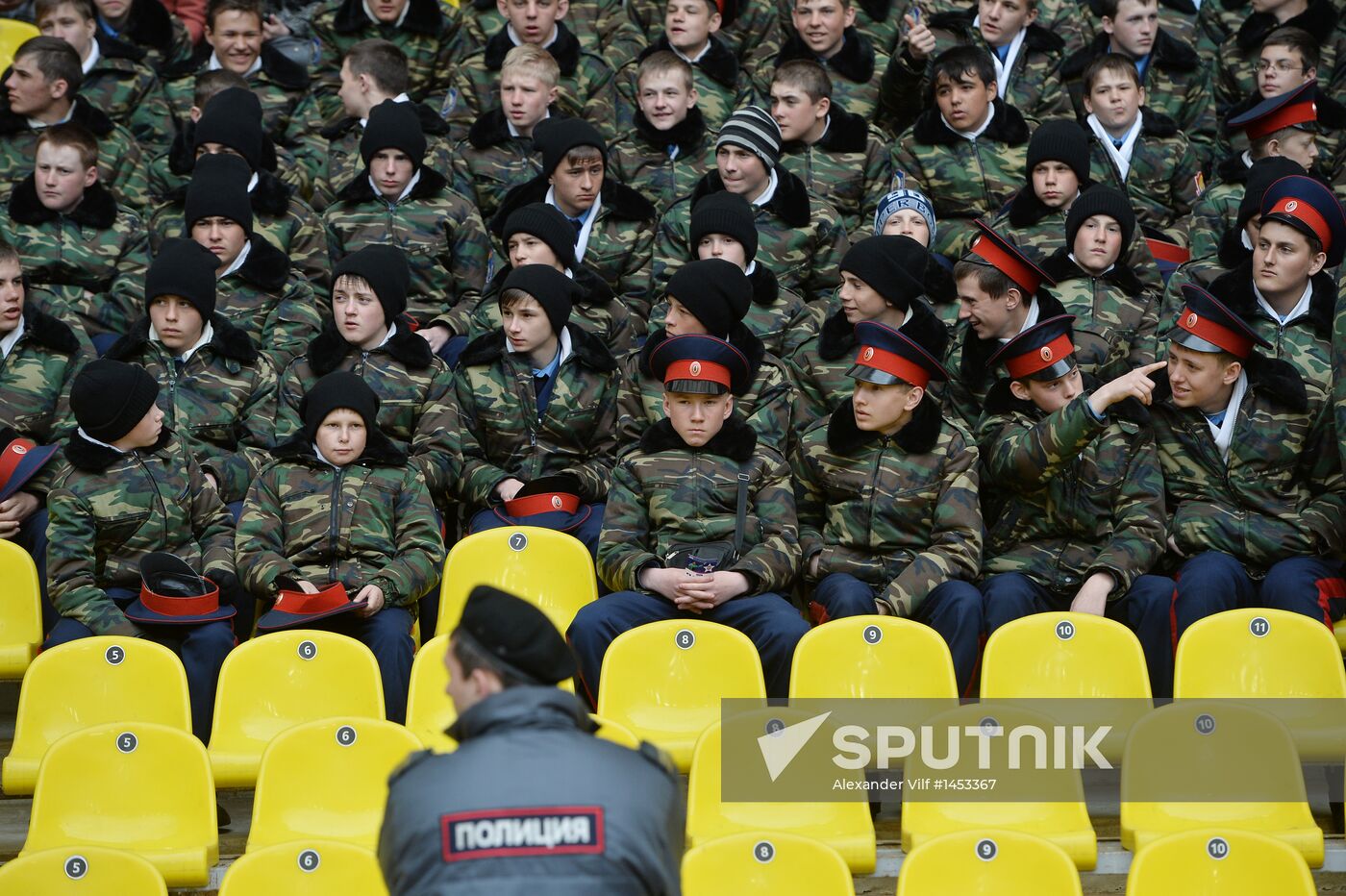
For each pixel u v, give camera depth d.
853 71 17.53
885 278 12.70
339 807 9.80
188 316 13.15
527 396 13.23
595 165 14.93
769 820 9.84
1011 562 11.89
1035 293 12.73
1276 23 18.36
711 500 11.76
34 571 11.79
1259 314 12.50
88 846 9.06
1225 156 17.94
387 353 13.23
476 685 6.44
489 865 5.89
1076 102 17.78
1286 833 9.65
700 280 12.52
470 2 18.52
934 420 11.87
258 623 11.06
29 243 14.51
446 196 15.34
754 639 11.20
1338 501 11.81
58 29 17.17
